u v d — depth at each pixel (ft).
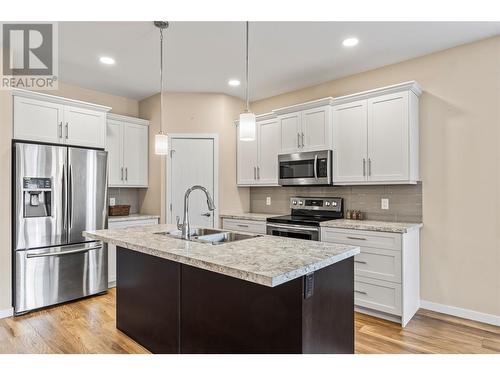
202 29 9.07
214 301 6.30
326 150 11.90
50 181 10.74
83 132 12.04
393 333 8.74
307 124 12.56
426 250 10.56
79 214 11.48
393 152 10.37
